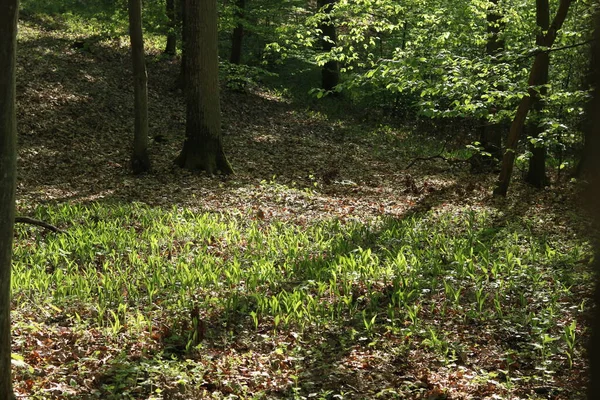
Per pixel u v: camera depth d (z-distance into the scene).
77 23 29.06
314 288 7.91
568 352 5.83
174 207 12.07
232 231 10.45
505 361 5.78
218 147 16.14
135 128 15.29
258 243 9.89
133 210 11.99
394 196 14.37
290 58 30.94
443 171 18.34
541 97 12.01
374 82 12.16
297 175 16.55
